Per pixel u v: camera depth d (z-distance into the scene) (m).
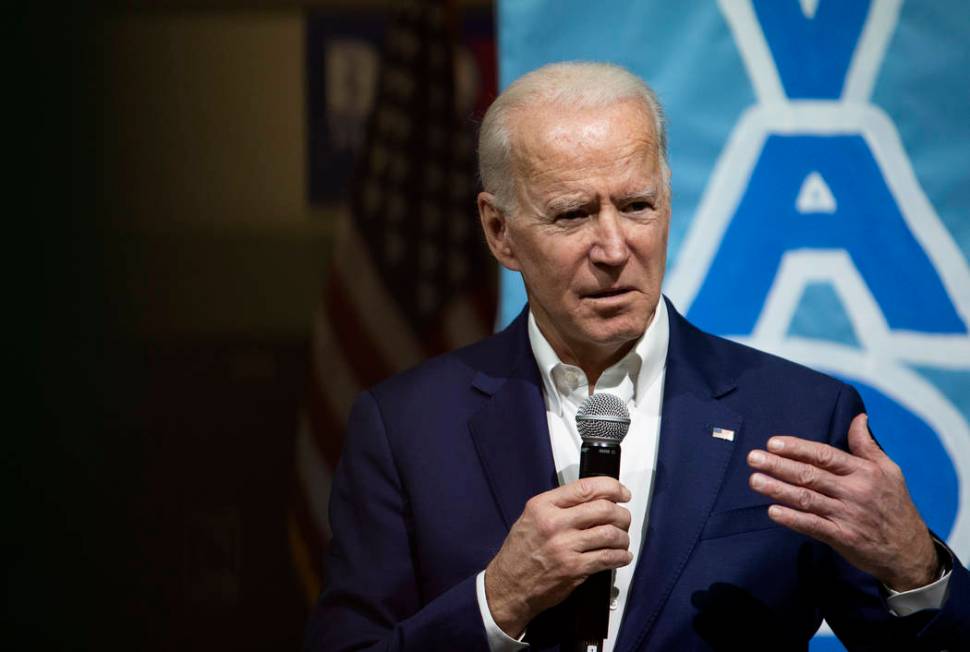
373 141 14.68
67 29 17.28
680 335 6.83
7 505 17.48
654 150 6.13
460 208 14.59
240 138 17.62
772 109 7.98
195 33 17.52
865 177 7.98
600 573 5.81
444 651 5.93
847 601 6.25
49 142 17.34
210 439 17.98
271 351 17.92
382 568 6.53
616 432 5.78
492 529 6.40
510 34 7.89
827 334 8.02
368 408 6.99
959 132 7.91
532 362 6.79
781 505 6.25
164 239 17.70
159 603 18.02
